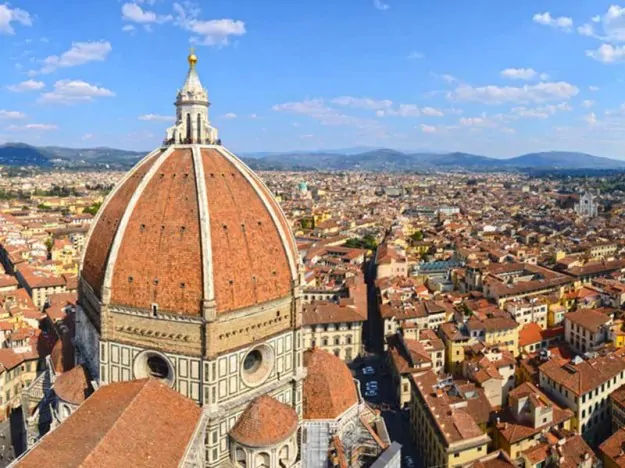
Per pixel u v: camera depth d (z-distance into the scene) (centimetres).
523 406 14675
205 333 8700
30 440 11550
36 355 17725
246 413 9038
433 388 15675
